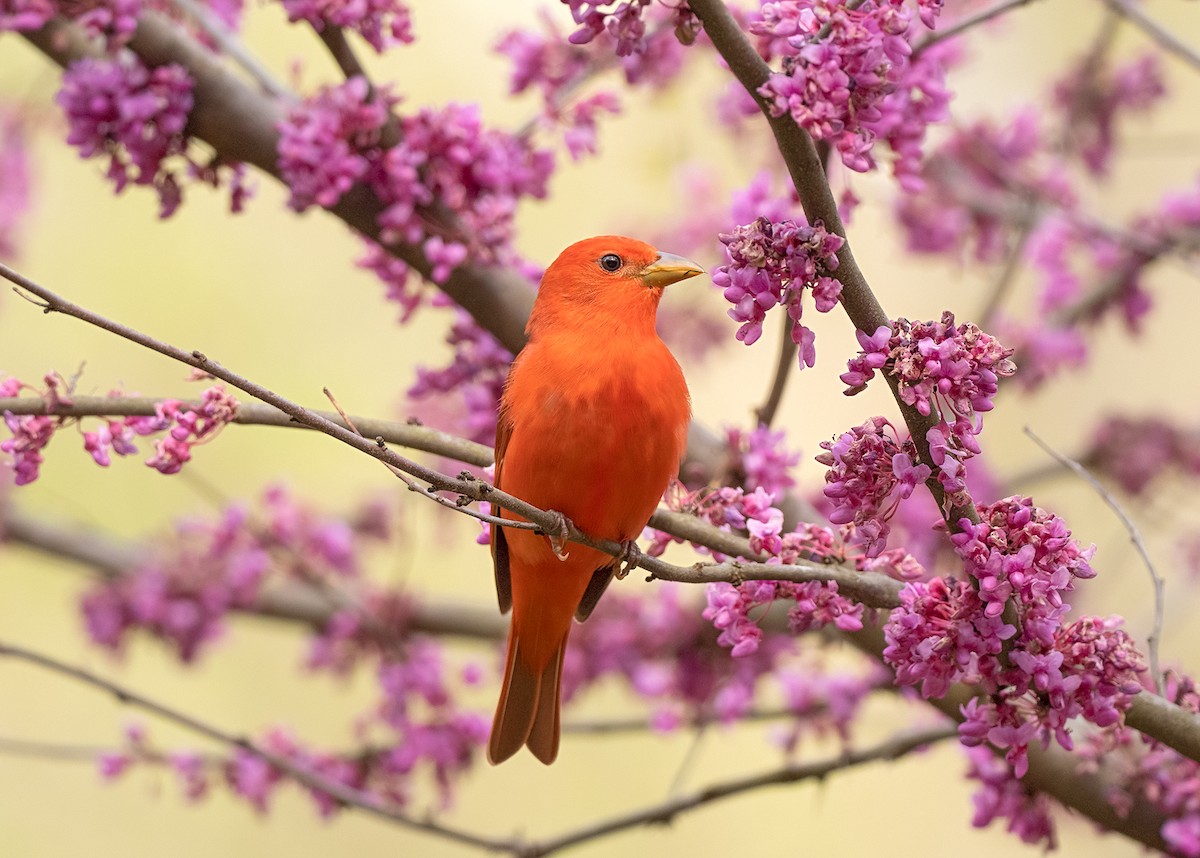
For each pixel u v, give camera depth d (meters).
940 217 12.55
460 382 9.03
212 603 11.66
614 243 7.91
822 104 5.57
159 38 8.38
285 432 15.07
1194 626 14.45
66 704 15.26
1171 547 13.64
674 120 13.37
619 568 7.57
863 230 15.61
